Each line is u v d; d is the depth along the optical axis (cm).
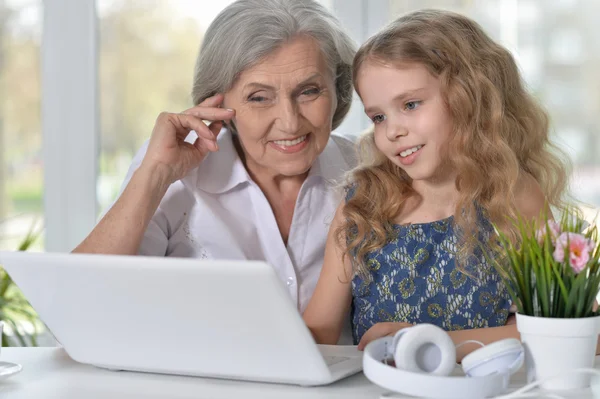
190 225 177
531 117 168
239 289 99
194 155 169
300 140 164
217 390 110
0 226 274
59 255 108
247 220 179
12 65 275
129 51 271
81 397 107
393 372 101
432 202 165
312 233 178
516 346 103
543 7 259
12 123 276
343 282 164
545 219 105
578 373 105
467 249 158
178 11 269
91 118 270
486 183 157
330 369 114
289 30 158
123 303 108
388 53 148
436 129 150
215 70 164
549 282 105
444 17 160
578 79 260
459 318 159
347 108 182
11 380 117
